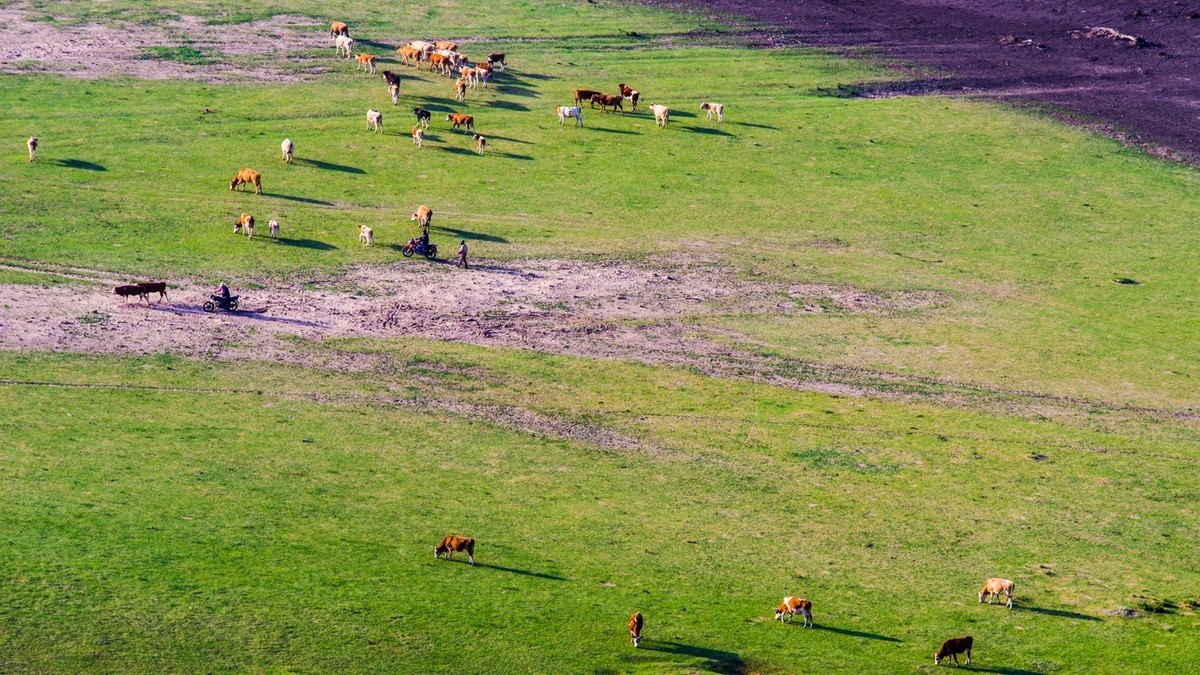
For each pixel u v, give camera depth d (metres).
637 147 91.56
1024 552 44.03
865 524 45.56
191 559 38.75
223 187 78.69
